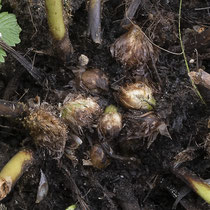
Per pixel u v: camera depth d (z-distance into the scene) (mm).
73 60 552
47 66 565
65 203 546
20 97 564
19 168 503
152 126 521
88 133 531
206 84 495
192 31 576
